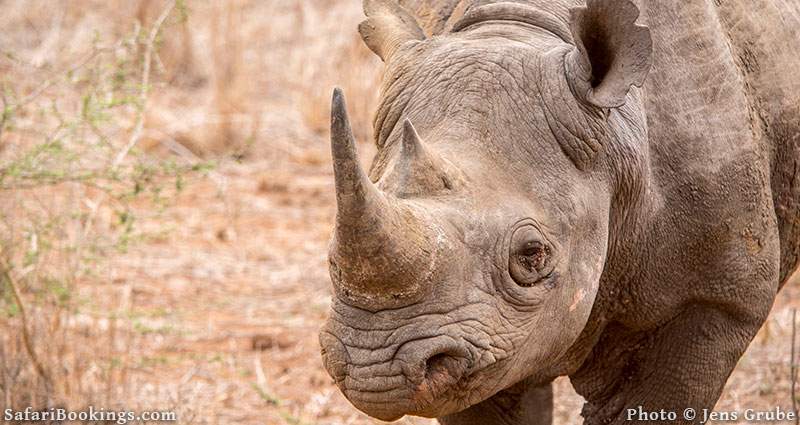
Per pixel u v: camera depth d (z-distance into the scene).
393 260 8.34
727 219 10.73
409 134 8.76
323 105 26.20
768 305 11.30
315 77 27.38
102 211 20.34
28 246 16.30
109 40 28.12
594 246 9.70
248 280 19.73
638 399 11.28
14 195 16.33
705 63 10.80
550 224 9.30
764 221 11.06
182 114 25.75
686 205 10.60
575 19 9.40
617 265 10.55
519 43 9.80
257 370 16.55
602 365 11.48
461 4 10.54
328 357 8.74
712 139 10.66
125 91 17.14
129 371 16.09
